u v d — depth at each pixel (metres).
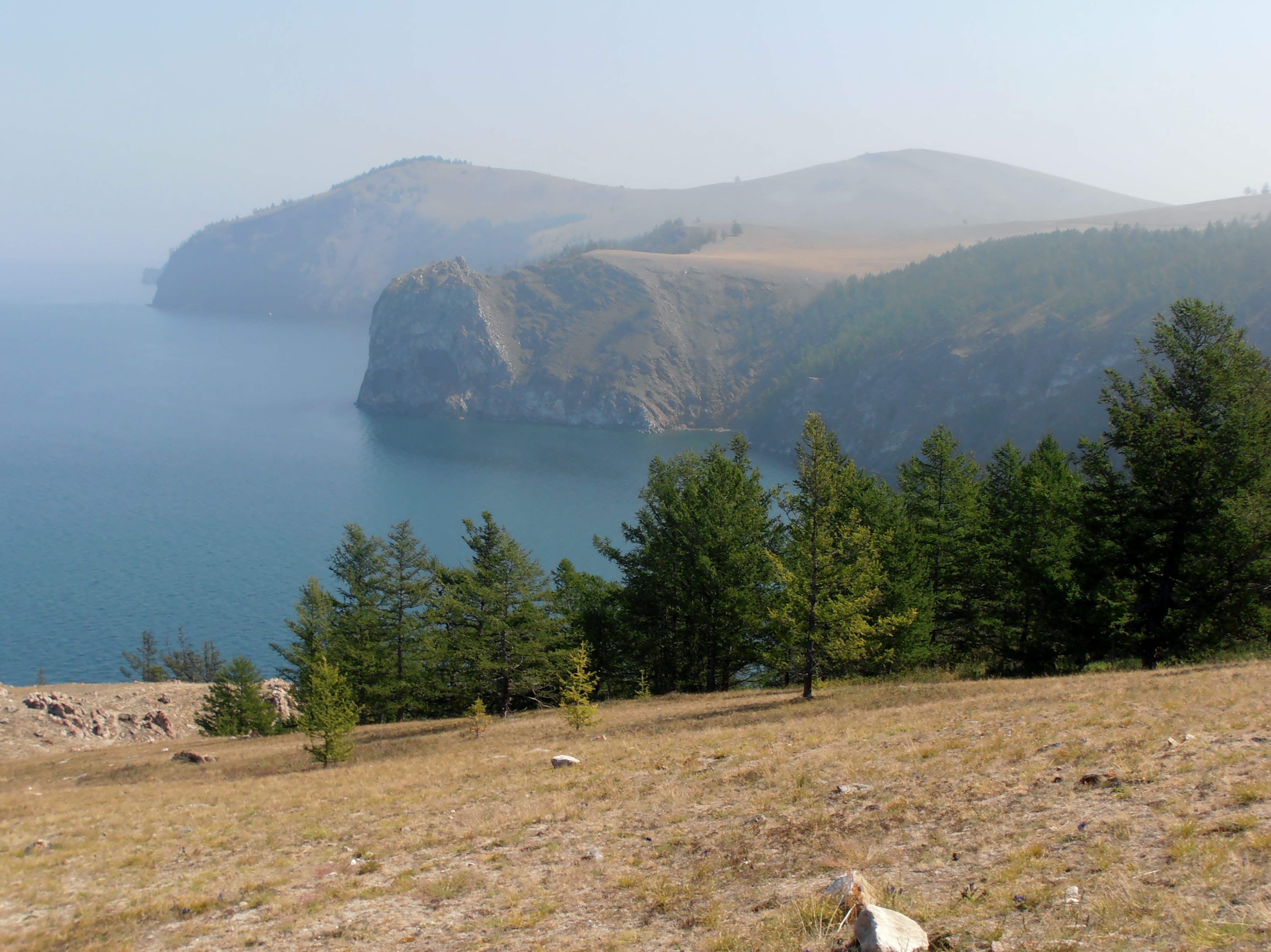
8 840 20.22
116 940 12.14
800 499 33.16
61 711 57.88
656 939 9.17
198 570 155.62
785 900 9.48
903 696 27.69
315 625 57.56
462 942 10.09
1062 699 20.11
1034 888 8.23
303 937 11.06
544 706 53.06
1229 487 30.11
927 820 11.37
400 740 37.50
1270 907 6.71
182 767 37.03
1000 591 44.22
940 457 48.19
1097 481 34.28
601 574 148.62
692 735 24.55
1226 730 12.80
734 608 43.31
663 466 55.09
